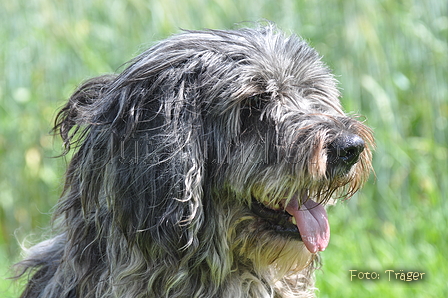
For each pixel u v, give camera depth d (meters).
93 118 6.38
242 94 6.23
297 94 6.68
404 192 13.09
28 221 13.79
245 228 6.49
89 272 6.54
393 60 13.56
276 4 13.73
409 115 13.77
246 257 6.65
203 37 6.61
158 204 6.12
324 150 6.20
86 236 6.50
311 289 7.24
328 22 13.57
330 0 13.57
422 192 13.10
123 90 6.22
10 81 13.90
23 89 13.60
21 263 7.46
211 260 6.38
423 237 12.11
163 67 6.26
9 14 14.00
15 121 13.79
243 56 6.50
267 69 6.49
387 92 13.34
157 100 6.21
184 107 6.20
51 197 13.71
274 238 6.45
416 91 13.71
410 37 13.60
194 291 6.47
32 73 13.80
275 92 6.48
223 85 6.26
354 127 6.54
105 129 6.25
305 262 6.58
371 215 12.85
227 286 6.57
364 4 13.41
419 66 13.63
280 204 6.52
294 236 6.46
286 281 7.02
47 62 13.79
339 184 6.39
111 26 13.89
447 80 13.70
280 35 7.02
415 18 13.78
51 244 7.30
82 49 13.54
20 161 13.84
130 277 6.33
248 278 6.68
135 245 6.25
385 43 13.59
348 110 12.52
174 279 6.25
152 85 6.22
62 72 13.84
